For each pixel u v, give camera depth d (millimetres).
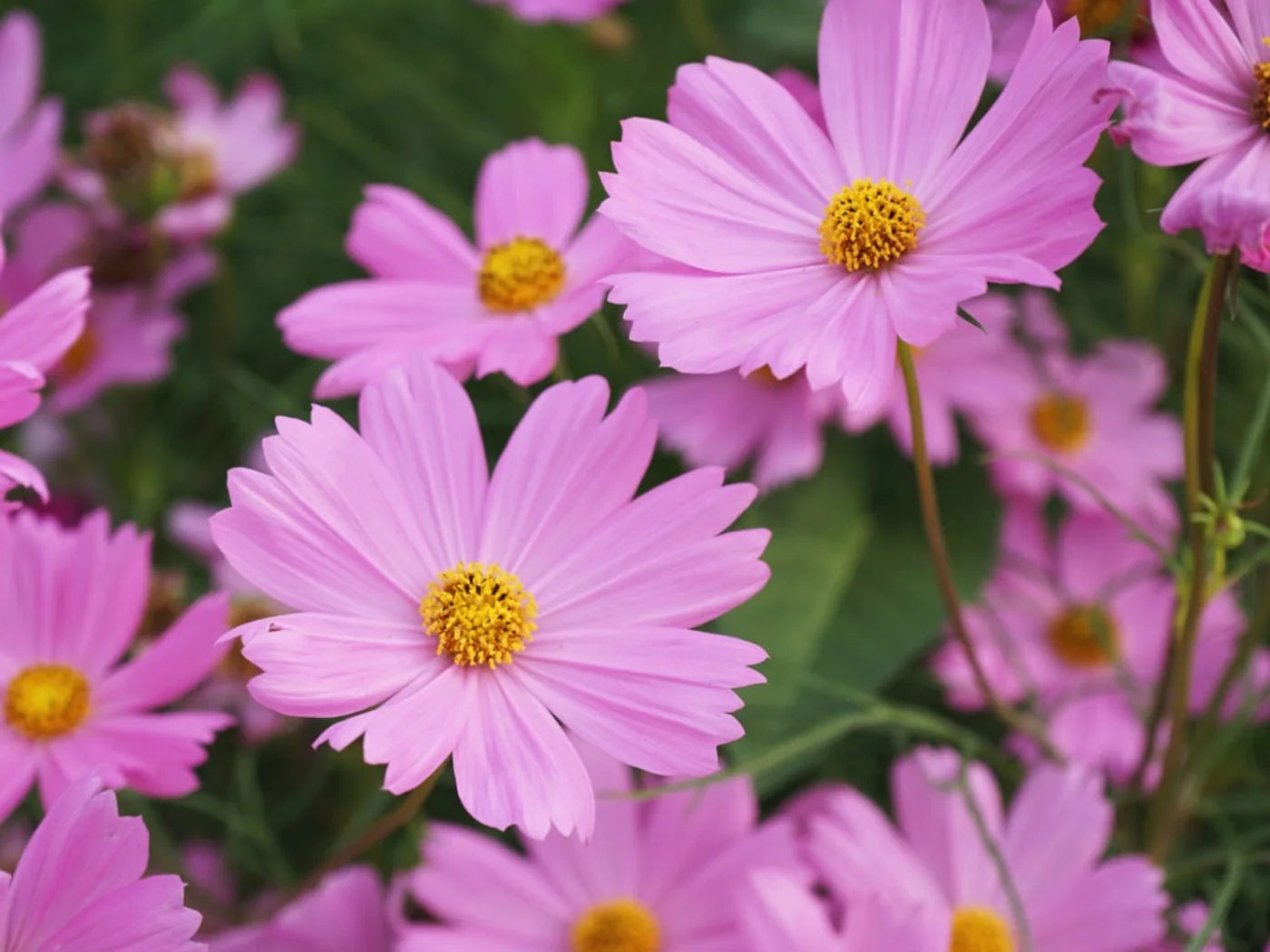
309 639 400
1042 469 566
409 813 441
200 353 656
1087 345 606
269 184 704
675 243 421
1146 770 499
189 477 624
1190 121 402
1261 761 544
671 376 562
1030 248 406
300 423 412
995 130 421
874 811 495
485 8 708
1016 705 552
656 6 680
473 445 427
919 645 532
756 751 505
